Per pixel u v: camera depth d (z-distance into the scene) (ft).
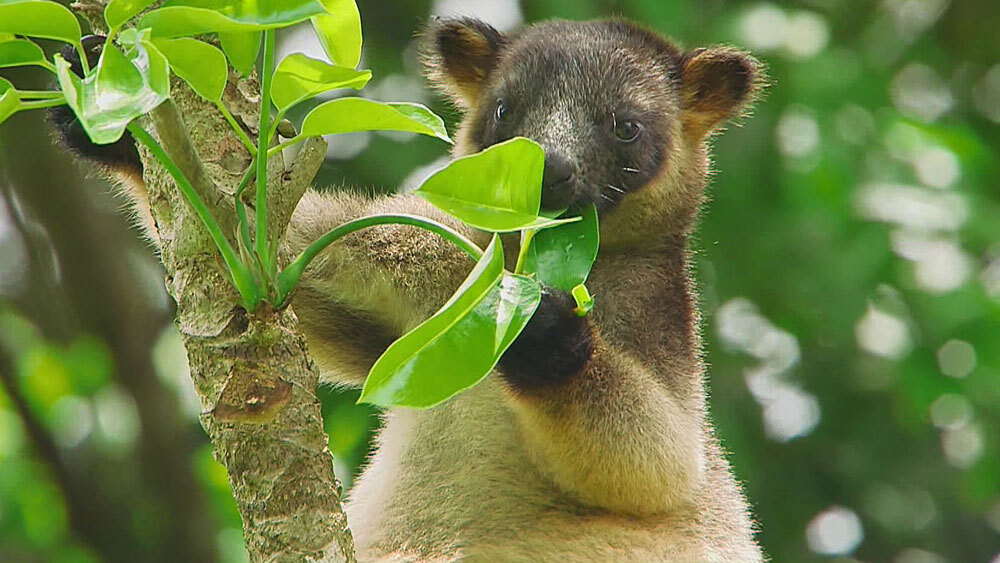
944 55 57.88
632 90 34.76
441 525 32.14
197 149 19.89
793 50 49.88
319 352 32.27
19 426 54.03
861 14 54.54
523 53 35.70
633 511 31.76
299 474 19.03
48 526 53.52
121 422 54.44
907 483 58.13
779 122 49.93
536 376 27.86
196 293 19.16
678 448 30.89
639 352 32.76
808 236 50.98
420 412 32.60
